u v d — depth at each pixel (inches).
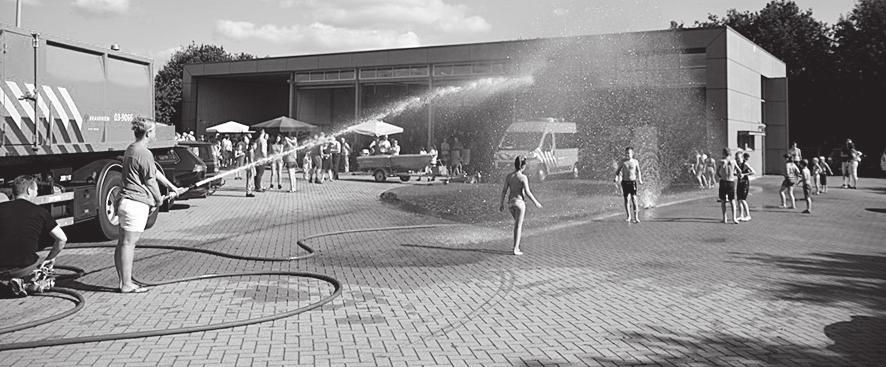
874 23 1815.9
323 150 1145.4
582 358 218.8
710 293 315.3
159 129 522.6
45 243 447.2
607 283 337.4
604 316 273.0
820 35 1967.3
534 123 1160.8
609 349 228.7
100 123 442.6
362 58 1489.9
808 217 661.9
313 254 420.2
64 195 409.1
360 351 224.8
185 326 253.0
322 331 248.5
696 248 454.0
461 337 242.4
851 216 671.8
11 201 307.0
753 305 292.2
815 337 244.1
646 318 269.9
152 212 534.0
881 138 1828.2
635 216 609.3
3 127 358.6
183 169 706.2
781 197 770.2
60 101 402.3
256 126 1456.7
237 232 530.0
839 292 318.7
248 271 364.8
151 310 278.1
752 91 1309.1
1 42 356.8
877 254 434.3
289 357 217.5
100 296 302.5
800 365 213.0
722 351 227.0
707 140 1159.0
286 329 250.7
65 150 406.3
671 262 398.6
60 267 362.9
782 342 237.6
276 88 1913.1
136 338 237.3
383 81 1485.0
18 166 397.4
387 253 428.5
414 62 1435.8
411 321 263.9
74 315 269.1
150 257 410.3
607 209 725.9
